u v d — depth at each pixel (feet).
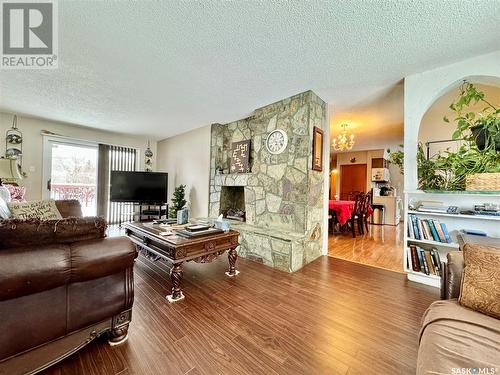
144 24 5.52
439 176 7.43
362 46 6.26
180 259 6.40
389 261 9.83
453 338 2.81
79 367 3.84
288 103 10.12
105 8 5.03
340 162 25.26
